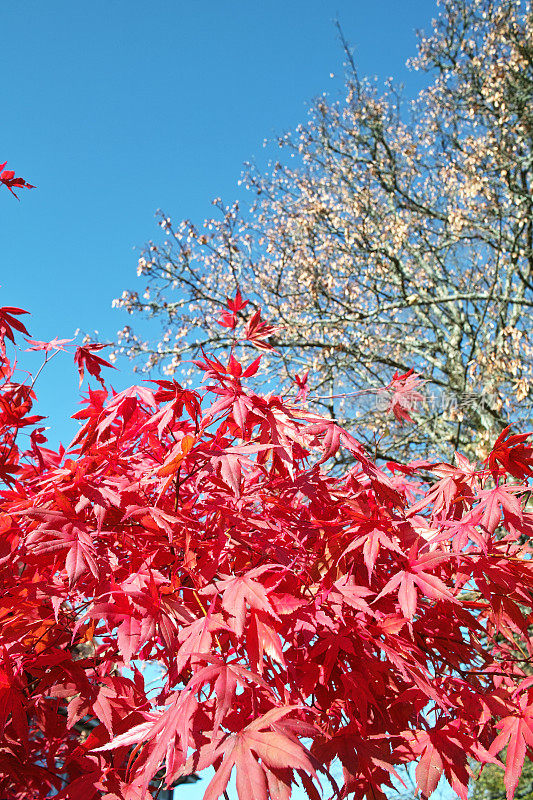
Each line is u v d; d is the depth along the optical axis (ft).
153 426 6.30
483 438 27.99
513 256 35.81
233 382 6.05
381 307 37.99
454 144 43.55
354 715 5.20
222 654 4.94
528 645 5.86
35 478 7.29
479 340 38.96
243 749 3.57
